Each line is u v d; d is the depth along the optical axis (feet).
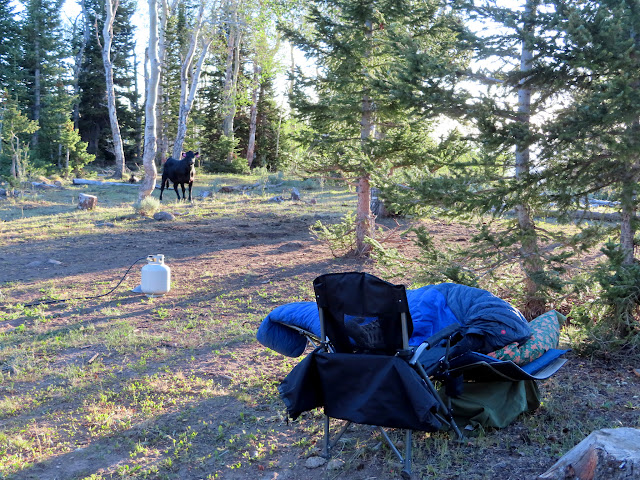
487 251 21.89
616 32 16.63
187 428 15.29
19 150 96.37
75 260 41.70
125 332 24.70
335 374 12.34
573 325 21.75
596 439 10.32
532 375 14.33
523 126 18.11
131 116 161.99
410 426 11.55
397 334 11.89
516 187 19.47
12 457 13.76
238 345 22.61
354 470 12.71
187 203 71.67
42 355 21.98
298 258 41.50
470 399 14.38
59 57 140.05
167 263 40.40
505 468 12.26
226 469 13.12
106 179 104.22
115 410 16.61
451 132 24.64
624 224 20.24
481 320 14.67
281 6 84.23
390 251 24.12
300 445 14.03
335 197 77.77
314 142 37.11
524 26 19.08
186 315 27.76
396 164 32.63
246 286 33.50
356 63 34.14
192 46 96.63
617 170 19.12
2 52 135.64
